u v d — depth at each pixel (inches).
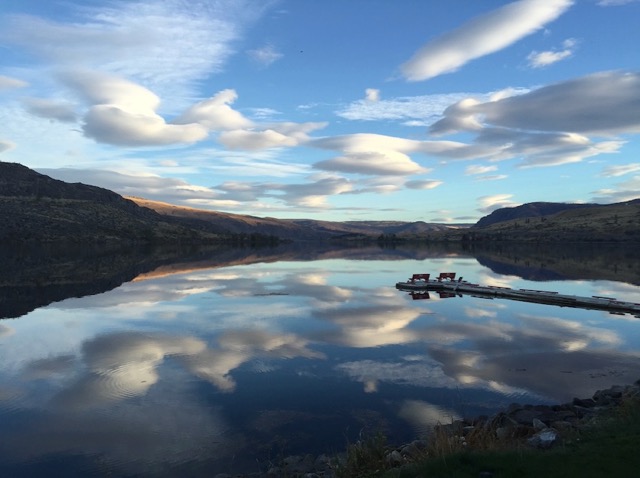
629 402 370.6
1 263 2733.8
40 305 1191.6
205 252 4985.2
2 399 521.0
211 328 901.2
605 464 243.4
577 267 2605.8
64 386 563.5
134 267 2600.9
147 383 575.5
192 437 427.5
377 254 4670.3
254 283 1766.7
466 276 2086.6
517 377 592.7
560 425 372.5
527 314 1068.5
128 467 375.2
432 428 438.9
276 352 721.0
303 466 361.4
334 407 496.7
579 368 633.0
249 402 512.7
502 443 328.8
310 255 4466.0
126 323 954.7
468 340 800.9
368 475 289.4
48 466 376.8
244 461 384.5
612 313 1082.7
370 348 745.0
